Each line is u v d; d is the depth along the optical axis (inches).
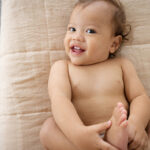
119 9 37.4
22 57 39.8
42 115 38.5
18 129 37.4
